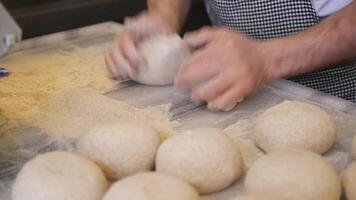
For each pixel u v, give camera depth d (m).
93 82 0.98
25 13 1.41
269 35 1.09
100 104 0.89
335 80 1.06
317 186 0.59
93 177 0.62
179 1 1.19
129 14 1.57
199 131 0.70
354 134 0.76
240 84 0.84
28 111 0.87
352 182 0.61
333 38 0.87
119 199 0.56
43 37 1.19
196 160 0.65
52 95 0.93
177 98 0.91
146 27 1.01
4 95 0.93
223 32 0.90
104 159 0.68
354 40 0.88
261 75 0.86
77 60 1.08
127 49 0.97
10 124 0.83
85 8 1.48
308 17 1.04
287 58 0.87
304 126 0.72
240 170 0.68
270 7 1.06
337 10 1.01
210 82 0.85
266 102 0.87
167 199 0.56
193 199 0.58
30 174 0.61
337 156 0.72
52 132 0.81
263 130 0.74
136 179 0.59
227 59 0.85
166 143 0.69
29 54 1.11
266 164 0.62
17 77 1.00
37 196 0.59
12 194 0.63
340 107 0.83
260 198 0.55
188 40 0.94
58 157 0.64
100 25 1.26
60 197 0.59
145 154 0.69
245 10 1.09
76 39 1.20
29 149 0.77
